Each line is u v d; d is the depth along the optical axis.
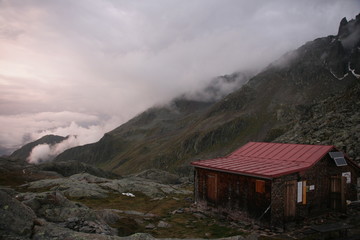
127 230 21.44
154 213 31.50
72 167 96.25
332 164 27.12
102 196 41.06
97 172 101.44
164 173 102.56
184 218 27.88
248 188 24.72
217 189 28.31
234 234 21.97
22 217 13.59
